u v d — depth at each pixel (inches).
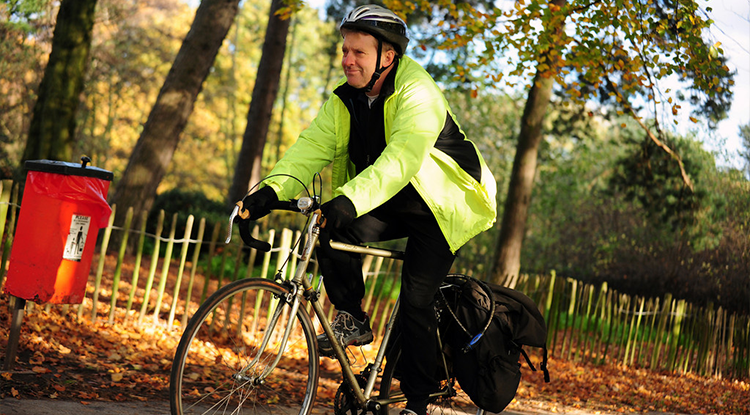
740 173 550.6
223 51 1300.4
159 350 211.8
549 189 745.0
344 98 109.2
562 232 724.7
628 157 593.6
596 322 349.7
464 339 119.8
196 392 136.3
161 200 585.0
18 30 613.9
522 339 121.6
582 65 324.2
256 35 1278.3
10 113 729.0
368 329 115.0
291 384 183.0
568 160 752.3
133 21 953.5
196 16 434.9
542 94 462.9
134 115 1155.3
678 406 267.7
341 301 112.2
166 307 268.8
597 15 302.4
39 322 201.6
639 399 269.6
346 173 118.0
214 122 1312.7
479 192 108.8
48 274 146.4
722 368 380.8
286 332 103.4
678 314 366.6
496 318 121.1
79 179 149.5
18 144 727.1
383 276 286.7
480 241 776.9
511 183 470.9
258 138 626.2
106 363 178.4
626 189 591.8
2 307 200.5
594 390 276.2
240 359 114.8
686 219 555.5
